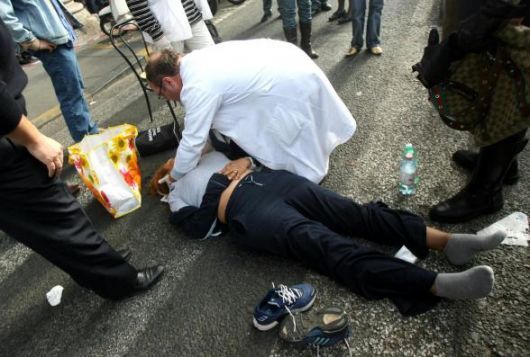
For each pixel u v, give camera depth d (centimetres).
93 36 687
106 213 262
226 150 240
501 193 189
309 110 210
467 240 161
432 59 163
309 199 193
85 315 193
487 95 161
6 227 144
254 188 195
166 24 281
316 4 527
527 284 159
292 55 212
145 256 220
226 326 171
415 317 155
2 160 127
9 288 221
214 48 209
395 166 239
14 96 130
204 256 210
